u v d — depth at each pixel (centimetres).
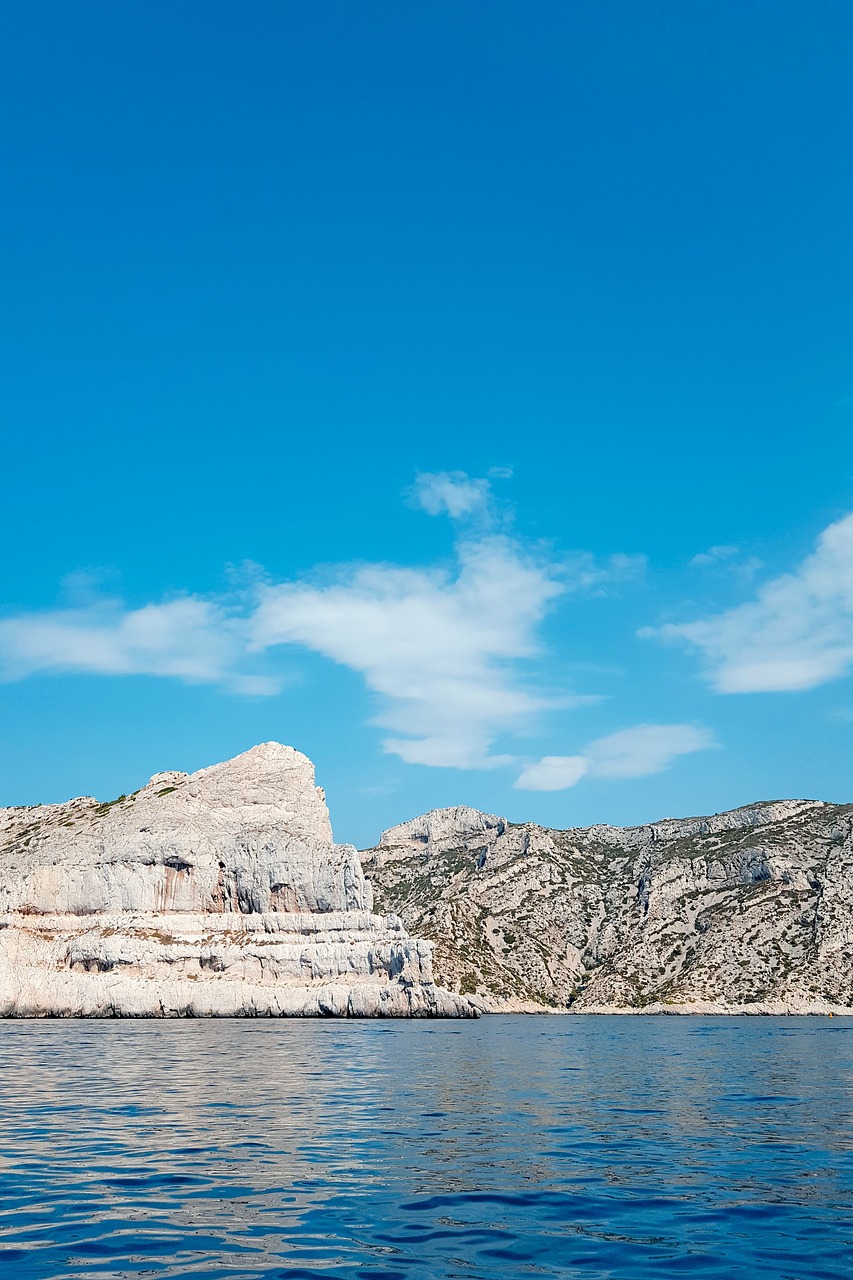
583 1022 14075
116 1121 3181
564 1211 2044
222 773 14875
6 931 12331
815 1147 2838
